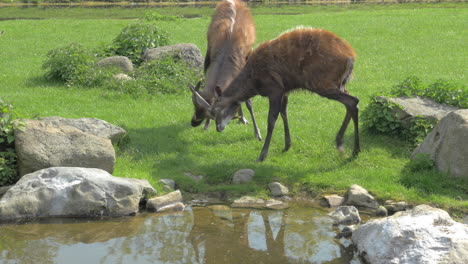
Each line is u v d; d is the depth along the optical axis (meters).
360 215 6.67
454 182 7.17
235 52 8.67
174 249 5.79
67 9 33.56
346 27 21.25
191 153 8.54
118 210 6.72
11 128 7.43
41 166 7.11
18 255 5.60
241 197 7.13
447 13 23.84
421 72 13.98
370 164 8.00
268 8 32.03
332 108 10.73
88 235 6.14
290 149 8.64
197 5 36.34
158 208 6.88
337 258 5.61
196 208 6.93
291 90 8.00
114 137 8.30
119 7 35.19
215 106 7.93
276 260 5.55
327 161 8.18
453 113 7.53
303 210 6.84
